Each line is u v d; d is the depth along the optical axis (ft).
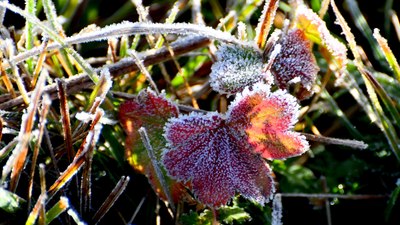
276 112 0.75
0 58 0.81
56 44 0.82
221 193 0.77
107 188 0.83
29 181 0.74
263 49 0.85
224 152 0.77
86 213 0.77
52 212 0.72
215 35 0.82
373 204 0.86
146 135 0.77
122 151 0.85
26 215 0.74
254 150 0.77
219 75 0.81
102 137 0.86
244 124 0.76
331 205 0.86
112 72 0.86
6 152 0.75
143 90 0.80
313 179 0.86
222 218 0.79
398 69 0.85
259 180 0.76
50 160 0.80
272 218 0.79
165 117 0.80
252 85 0.80
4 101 0.83
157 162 0.80
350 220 0.85
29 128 0.70
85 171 0.75
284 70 0.82
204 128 0.77
